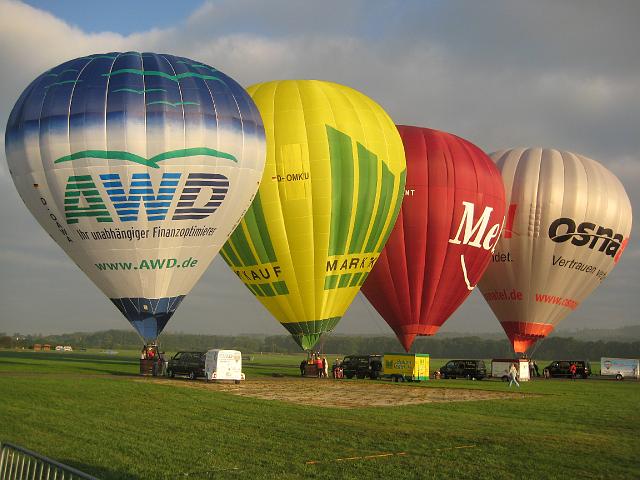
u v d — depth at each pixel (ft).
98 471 46.98
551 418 81.71
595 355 624.18
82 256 109.70
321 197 126.11
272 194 126.00
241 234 128.36
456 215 145.79
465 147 154.30
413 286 145.79
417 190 144.56
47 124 104.83
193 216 108.99
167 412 75.05
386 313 149.18
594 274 168.76
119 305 112.27
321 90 132.67
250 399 90.33
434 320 148.66
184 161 106.32
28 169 106.22
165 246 108.68
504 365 166.71
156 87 106.93
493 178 154.20
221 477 46.39
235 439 59.72
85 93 105.40
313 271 128.67
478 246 150.00
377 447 57.52
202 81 111.55
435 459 53.47
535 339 169.07
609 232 166.81
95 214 105.81
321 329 131.95
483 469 50.60
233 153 110.52
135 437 59.31
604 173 171.12
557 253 163.84
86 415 70.85
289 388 113.91
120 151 103.96
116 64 109.40
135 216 105.91
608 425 76.64
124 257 108.17
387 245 144.56
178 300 113.80
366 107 134.62
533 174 165.99
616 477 49.73
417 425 70.54
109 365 168.45
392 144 134.21
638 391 131.34
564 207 163.53
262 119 124.88
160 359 127.65
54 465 33.76
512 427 71.72
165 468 48.57
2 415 68.54
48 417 68.33
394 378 146.72
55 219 108.27
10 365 153.89
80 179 104.58
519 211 164.35
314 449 56.18
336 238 128.67
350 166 127.54
